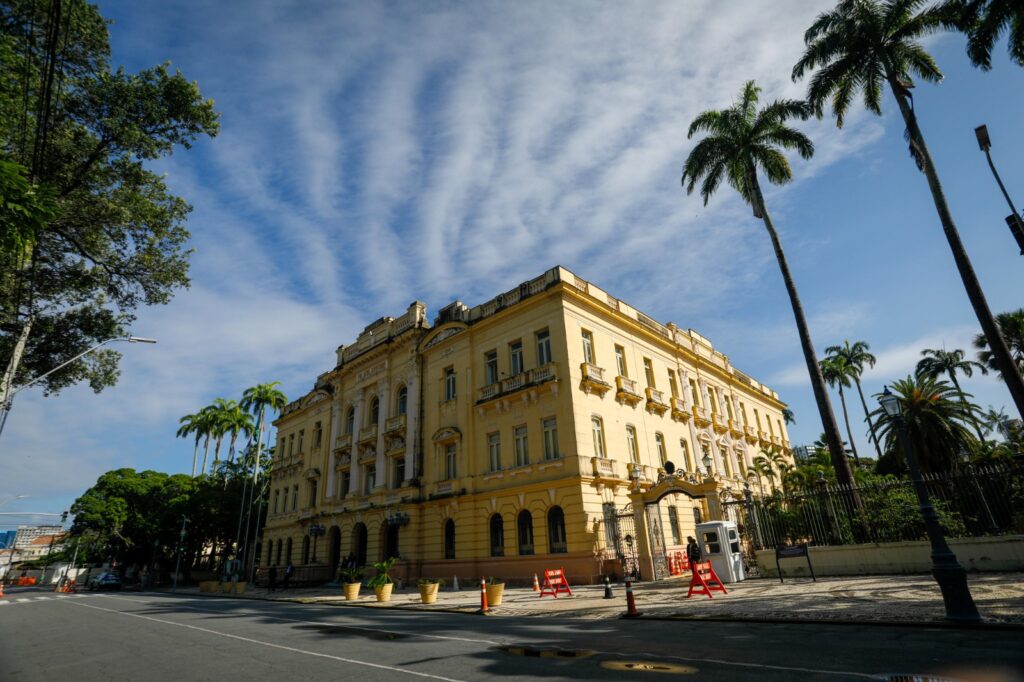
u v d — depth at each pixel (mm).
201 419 63344
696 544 18906
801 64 23297
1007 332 37969
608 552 22578
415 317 33781
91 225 16891
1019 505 15461
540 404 25500
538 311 26922
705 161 26656
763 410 47500
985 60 17500
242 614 18578
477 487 27000
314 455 41344
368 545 31906
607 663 7562
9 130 12477
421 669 7797
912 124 20609
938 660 6625
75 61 14406
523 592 20344
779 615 10766
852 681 5883
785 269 23578
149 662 9617
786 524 19234
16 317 15977
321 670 8109
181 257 19844
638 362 30688
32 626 17000
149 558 57219
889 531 17391
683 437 32406
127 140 15977
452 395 30266
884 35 21828
